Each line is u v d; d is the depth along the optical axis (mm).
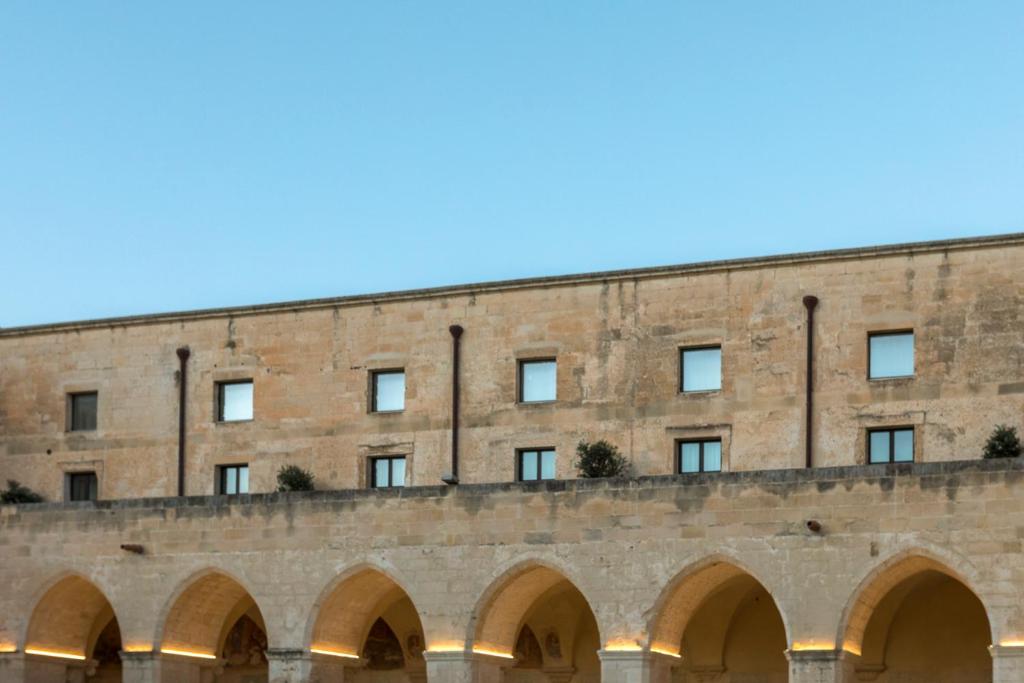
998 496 54750
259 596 62906
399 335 68625
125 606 64625
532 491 60125
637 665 57812
